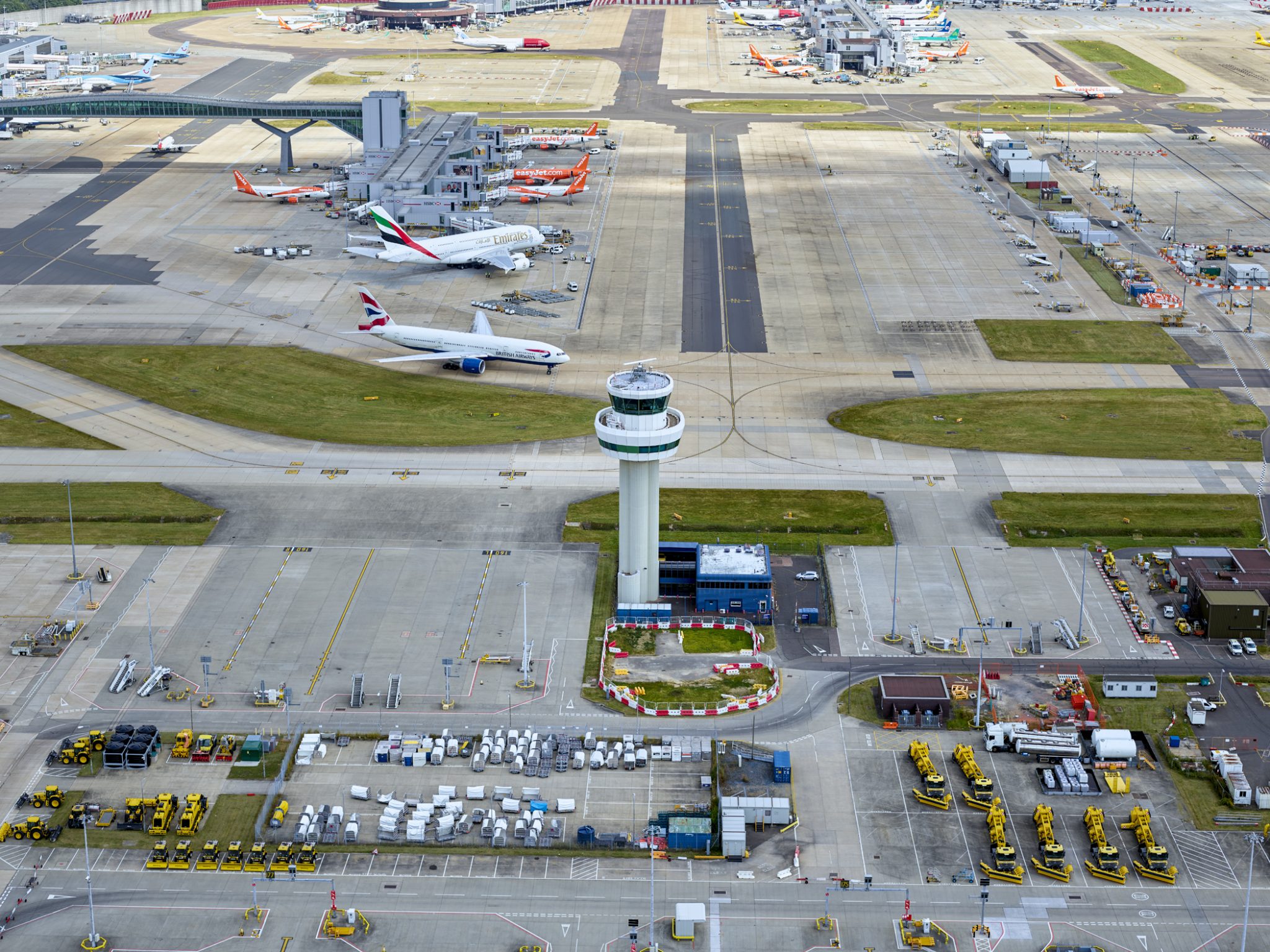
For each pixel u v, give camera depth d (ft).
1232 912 465.06
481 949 451.12
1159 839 497.46
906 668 595.06
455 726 556.10
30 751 537.24
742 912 465.88
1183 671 593.01
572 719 561.43
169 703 567.59
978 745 547.08
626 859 491.31
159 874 481.46
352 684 580.30
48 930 456.45
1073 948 448.65
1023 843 495.82
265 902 470.39
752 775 529.45
